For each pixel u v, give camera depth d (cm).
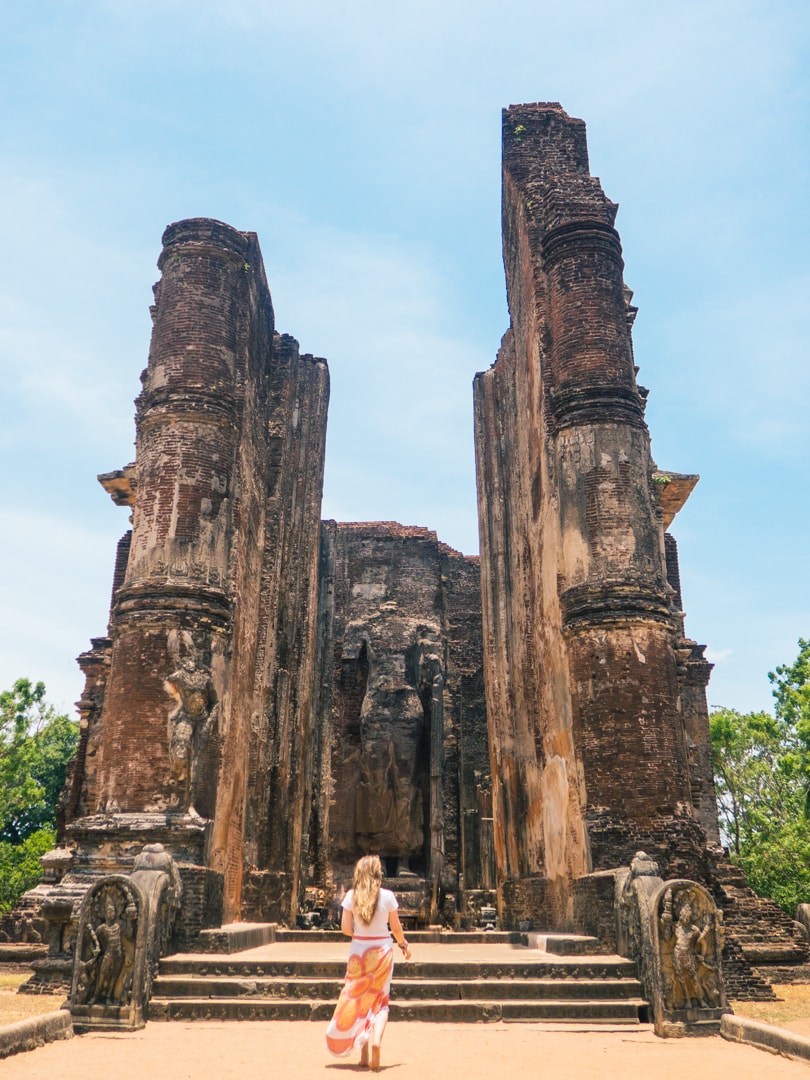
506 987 934
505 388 2134
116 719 1378
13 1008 1059
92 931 881
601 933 1198
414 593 3184
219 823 1452
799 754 2981
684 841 1294
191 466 1513
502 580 2095
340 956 1042
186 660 1395
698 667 2312
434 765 2852
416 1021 896
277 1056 714
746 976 1236
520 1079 621
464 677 3161
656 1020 851
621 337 1595
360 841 2847
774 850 2703
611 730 1354
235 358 1639
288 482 2136
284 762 2008
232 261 1672
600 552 1449
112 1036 815
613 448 1504
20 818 4538
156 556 1459
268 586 1925
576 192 1722
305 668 2192
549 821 1563
